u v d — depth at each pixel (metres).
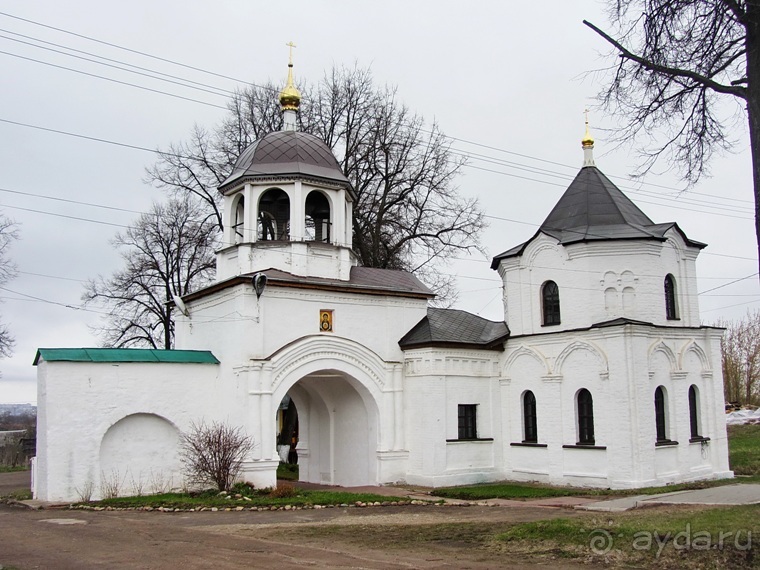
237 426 26.09
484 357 30.41
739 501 21.19
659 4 12.29
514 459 29.89
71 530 17.92
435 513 21.27
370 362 28.92
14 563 13.74
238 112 40.91
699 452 28.97
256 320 26.58
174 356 26.81
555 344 28.77
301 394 33.06
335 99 41.38
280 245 28.86
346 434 30.77
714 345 30.41
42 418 24.66
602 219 29.67
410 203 40.97
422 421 28.83
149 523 19.16
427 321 30.59
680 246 29.95
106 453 24.95
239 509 21.80
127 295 43.06
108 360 25.11
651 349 27.52
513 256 30.89
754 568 12.53
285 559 14.01
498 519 19.59
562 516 19.47
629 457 25.91
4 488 32.22
